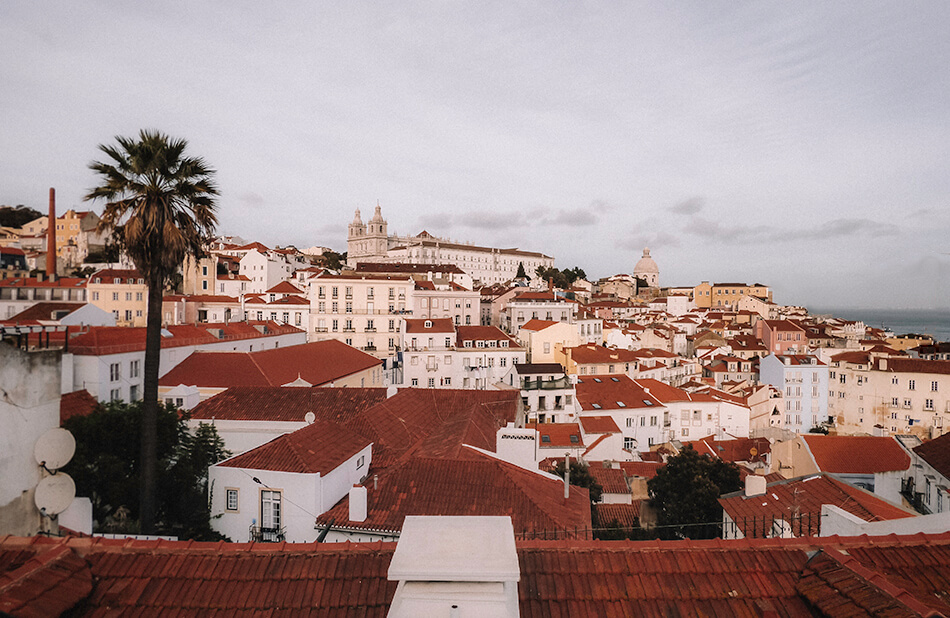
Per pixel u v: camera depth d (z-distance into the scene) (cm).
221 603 823
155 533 2084
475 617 688
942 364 8119
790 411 9169
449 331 8981
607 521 3909
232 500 2186
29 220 19962
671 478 4053
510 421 3628
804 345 14438
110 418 2250
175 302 9525
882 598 757
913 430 8075
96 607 803
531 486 2347
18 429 1085
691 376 10750
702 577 877
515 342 9256
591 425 6275
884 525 1175
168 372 4369
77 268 14238
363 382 6175
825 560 880
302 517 2114
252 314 10150
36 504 1122
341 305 10088
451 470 2342
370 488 2295
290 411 3428
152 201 2177
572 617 809
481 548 766
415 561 730
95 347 3362
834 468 3747
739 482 3922
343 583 862
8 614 701
